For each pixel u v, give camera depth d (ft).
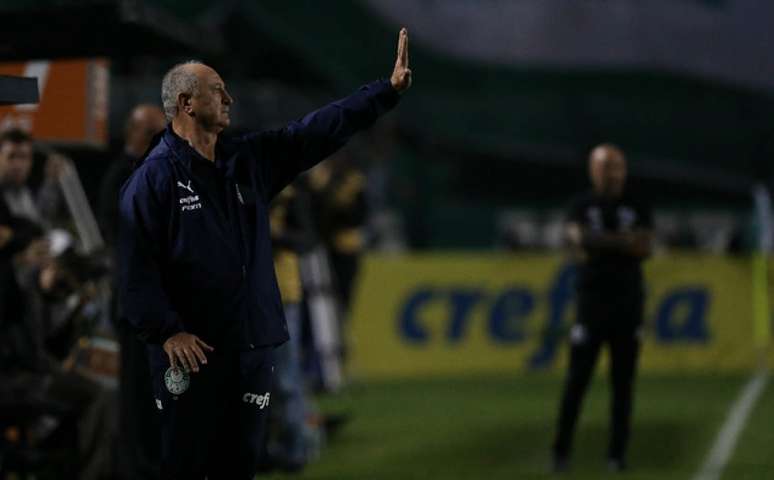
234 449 57.21
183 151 55.72
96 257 81.20
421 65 220.64
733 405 126.41
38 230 78.59
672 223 216.54
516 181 213.05
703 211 217.36
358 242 138.31
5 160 81.61
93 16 76.95
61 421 78.69
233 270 55.47
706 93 224.53
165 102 56.59
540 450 105.40
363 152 187.93
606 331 94.43
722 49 224.74
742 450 103.86
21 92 59.21
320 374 135.44
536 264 159.22
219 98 56.29
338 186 135.13
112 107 148.97
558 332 157.69
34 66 91.45
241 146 57.31
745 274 156.56
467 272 160.15
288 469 95.91
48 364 78.95
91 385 80.18
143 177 55.36
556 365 157.38
